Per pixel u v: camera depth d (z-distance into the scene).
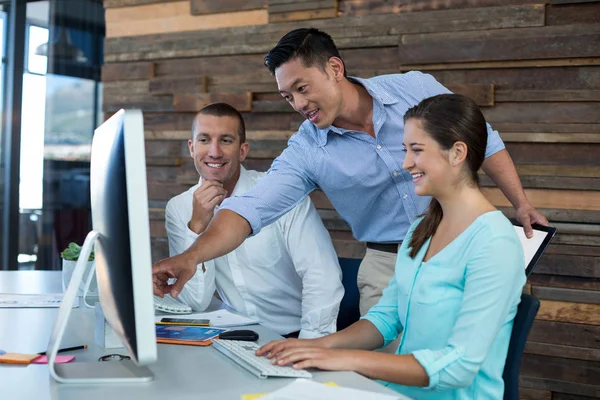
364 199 2.31
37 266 4.38
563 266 2.90
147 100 3.72
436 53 3.10
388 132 2.22
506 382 1.54
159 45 3.70
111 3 3.81
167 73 3.70
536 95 2.95
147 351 1.18
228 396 1.25
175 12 3.67
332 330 2.32
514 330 1.55
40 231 4.38
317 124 2.15
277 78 2.13
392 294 1.76
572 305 2.88
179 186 3.66
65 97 4.32
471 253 1.50
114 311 1.34
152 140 3.73
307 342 1.60
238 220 2.04
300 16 3.38
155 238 3.71
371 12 3.25
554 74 2.93
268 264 2.42
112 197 1.30
